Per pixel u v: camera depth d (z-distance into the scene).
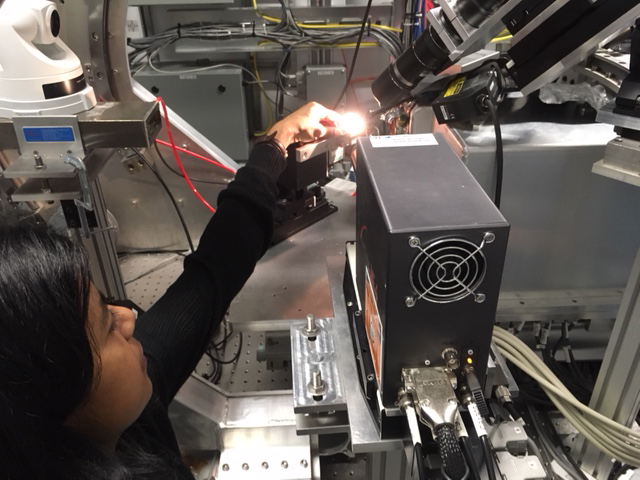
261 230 0.93
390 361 0.64
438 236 0.55
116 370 0.43
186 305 0.80
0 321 0.32
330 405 0.76
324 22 1.98
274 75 2.18
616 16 0.70
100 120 0.78
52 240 0.36
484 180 0.83
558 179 0.83
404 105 1.06
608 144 0.70
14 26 0.74
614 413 0.85
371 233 0.68
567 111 0.94
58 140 0.80
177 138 1.34
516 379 0.99
